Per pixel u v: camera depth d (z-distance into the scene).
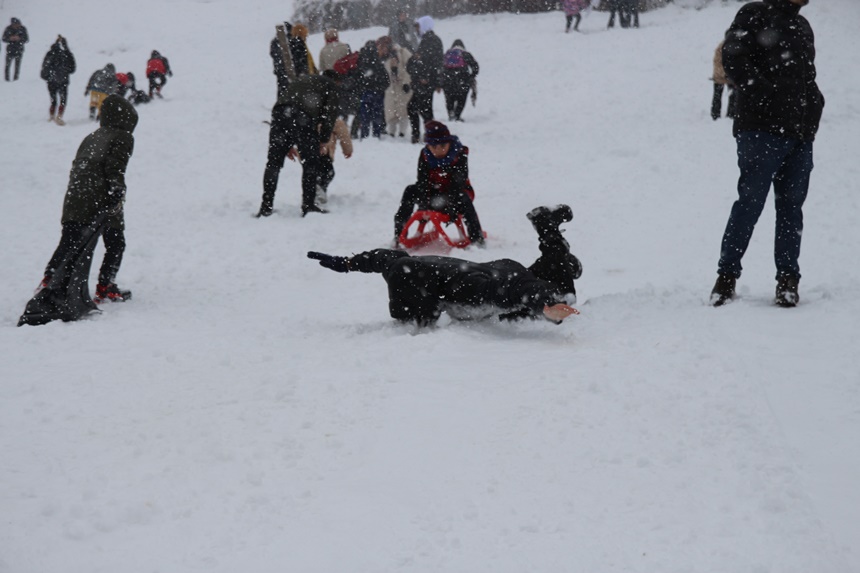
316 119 11.05
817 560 2.84
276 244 9.74
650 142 14.53
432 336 5.50
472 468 3.68
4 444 4.09
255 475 3.63
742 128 5.80
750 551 2.93
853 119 14.91
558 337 5.52
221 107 19.19
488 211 11.29
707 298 6.09
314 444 3.97
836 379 4.37
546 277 5.88
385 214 11.32
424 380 4.74
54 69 18.81
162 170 14.20
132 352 5.73
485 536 3.14
